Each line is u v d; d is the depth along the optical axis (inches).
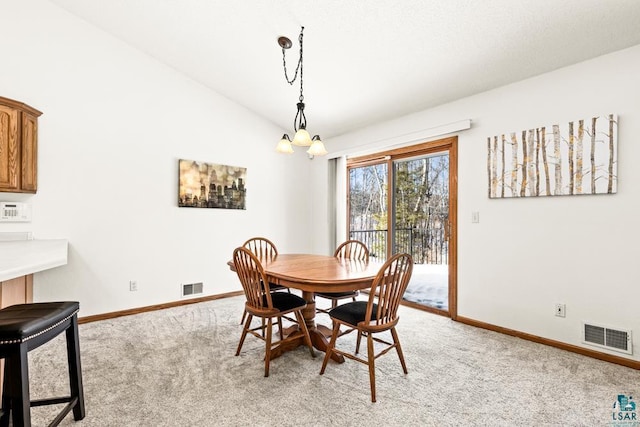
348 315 81.7
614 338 90.5
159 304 143.4
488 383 79.3
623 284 89.3
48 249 104.6
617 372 84.8
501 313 115.1
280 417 65.3
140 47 137.9
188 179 152.1
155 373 83.2
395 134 155.3
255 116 179.6
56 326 56.9
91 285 126.3
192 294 153.9
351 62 120.0
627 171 88.7
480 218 121.6
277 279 86.4
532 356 94.8
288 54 123.6
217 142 164.1
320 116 168.6
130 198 136.1
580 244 97.1
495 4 83.4
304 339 102.6
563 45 91.9
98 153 128.3
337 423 63.6
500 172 115.2
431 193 146.2
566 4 79.1
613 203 91.1
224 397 72.4
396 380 80.7
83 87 125.0
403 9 91.1
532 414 66.9
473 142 124.0
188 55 139.0
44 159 116.4
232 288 168.2
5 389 57.6
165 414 66.1
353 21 99.7
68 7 120.0
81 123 124.4
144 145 140.1
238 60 135.7
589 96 95.2
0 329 47.2
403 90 130.0
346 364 89.8
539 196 105.5
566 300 99.7
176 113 149.9
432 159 145.7
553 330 102.3
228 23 114.8
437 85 122.0
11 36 111.3
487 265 119.3
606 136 91.5
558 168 100.7
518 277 110.8
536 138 105.8
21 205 111.4
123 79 134.6
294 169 197.9
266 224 184.1
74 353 63.2
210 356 93.7
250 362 90.0
